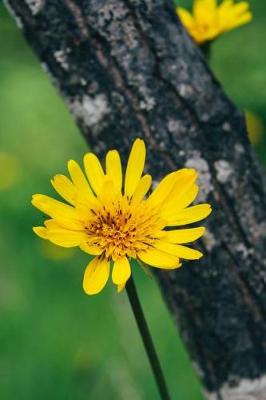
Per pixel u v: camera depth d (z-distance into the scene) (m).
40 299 0.88
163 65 0.50
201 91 0.50
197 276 0.51
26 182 1.17
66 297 0.89
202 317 0.52
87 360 0.77
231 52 1.18
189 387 0.74
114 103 0.50
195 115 0.50
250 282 0.51
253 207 0.51
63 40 0.50
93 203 0.48
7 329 0.85
